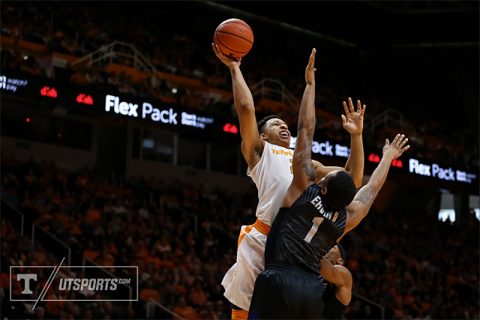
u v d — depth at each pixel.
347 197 4.97
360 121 5.75
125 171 27.67
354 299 21.52
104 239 20.59
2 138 25.53
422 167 27.44
